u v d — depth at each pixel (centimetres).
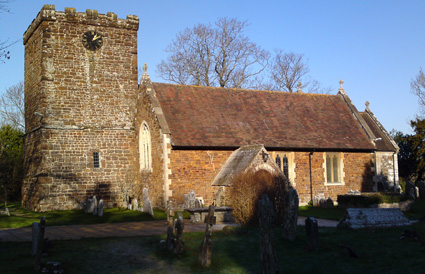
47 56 2936
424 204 2811
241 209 1858
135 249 1466
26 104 3297
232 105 3191
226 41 4578
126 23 3198
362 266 1212
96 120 3058
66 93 2978
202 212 2066
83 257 1365
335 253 1352
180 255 1362
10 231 1905
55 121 2925
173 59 4609
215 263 1280
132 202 2872
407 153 4569
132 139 3172
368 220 1727
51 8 2956
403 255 1283
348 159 3250
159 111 2823
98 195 3011
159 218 2341
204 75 4516
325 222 2053
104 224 2152
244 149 2733
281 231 1683
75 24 3036
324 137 3191
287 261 1289
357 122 3488
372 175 3331
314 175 3105
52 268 1195
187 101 3062
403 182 4256
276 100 3412
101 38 3116
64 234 1802
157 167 2786
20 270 1209
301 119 3303
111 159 3080
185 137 2748
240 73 4594
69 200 2916
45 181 2852
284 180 2062
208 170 2772
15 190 4141
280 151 3002
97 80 3086
